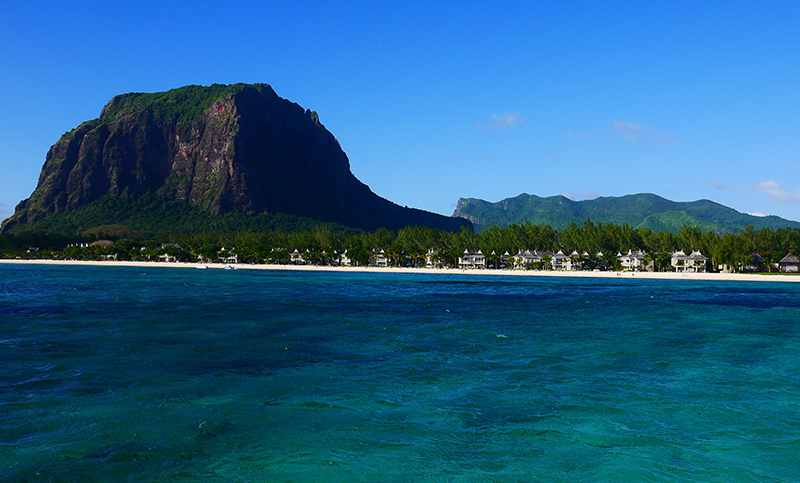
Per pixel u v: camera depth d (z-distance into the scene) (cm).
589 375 4459
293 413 3438
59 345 5528
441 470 2688
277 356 5084
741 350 5562
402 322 7538
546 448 2947
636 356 5234
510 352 5397
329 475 2620
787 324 7556
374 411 3494
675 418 3412
